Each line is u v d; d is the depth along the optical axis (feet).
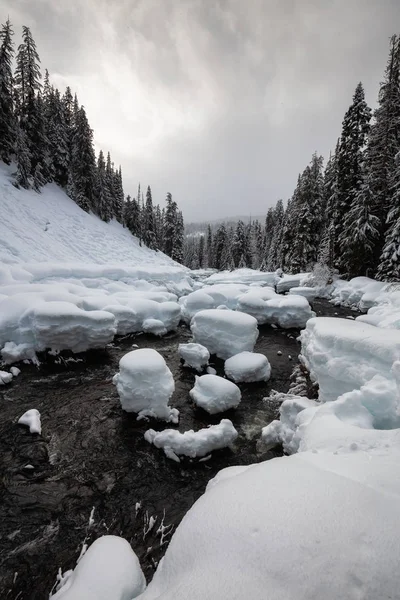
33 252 64.75
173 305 48.85
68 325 33.42
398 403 14.35
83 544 14.53
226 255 227.20
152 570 13.53
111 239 113.70
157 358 24.53
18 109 100.37
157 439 20.94
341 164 85.61
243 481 8.89
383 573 5.70
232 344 35.19
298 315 51.39
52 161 119.85
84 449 20.85
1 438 21.62
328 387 20.61
